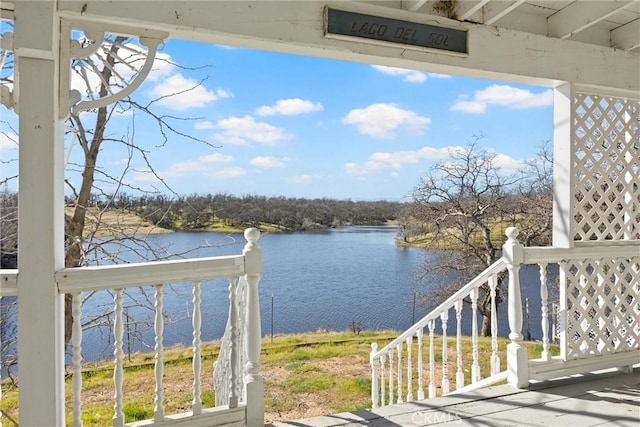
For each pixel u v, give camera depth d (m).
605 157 2.98
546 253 2.82
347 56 2.40
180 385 4.88
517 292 2.78
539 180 8.67
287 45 2.23
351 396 5.51
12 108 1.79
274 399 5.45
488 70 2.62
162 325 2.00
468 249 8.85
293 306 9.35
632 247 3.03
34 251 1.76
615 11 2.44
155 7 1.95
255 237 2.17
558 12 2.78
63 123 1.95
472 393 2.64
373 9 2.34
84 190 4.32
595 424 2.21
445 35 2.51
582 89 2.92
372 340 8.23
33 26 1.73
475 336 3.13
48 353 1.77
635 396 2.57
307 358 7.07
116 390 1.90
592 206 2.95
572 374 2.89
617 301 3.02
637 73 3.01
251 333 2.18
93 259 4.20
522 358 2.74
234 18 2.09
